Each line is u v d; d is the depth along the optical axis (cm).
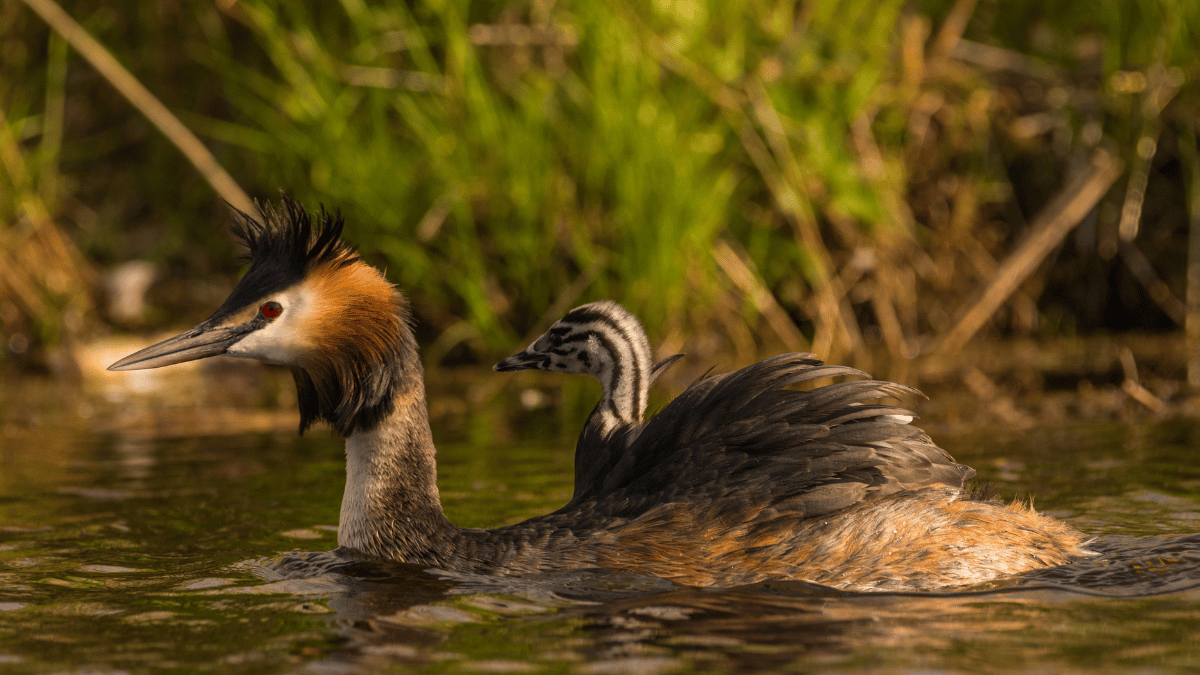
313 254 739
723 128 1585
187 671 540
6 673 541
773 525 679
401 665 541
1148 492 881
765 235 1614
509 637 579
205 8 1802
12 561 754
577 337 865
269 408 1372
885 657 537
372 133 1638
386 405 742
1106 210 1712
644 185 1518
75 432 1236
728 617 602
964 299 1708
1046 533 696
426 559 721
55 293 1692
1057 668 520
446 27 1573
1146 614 596
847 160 1600
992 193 1733
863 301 1681
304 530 838
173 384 1538
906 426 698
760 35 1595
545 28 1605
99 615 630
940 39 1711
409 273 1602
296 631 595
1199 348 1569
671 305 1541
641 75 1527
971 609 610
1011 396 1314
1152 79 1675
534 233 1568
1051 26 1767
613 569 677
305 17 1645
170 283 1811
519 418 1288
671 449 733
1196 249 1677
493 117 1572
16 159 1719
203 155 1600
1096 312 1727
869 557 662
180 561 752
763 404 716
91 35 1820
